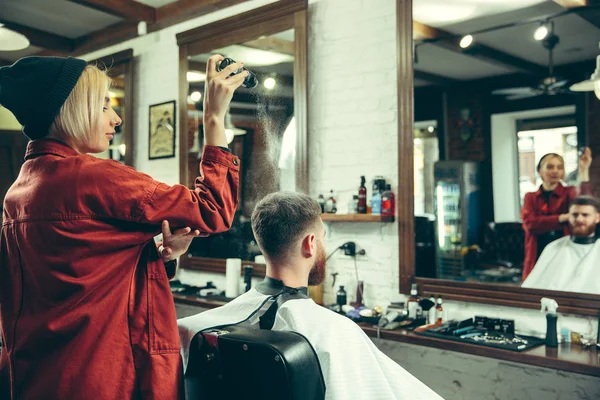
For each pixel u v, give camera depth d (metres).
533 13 2.67
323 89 3.31
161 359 1.03
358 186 3.15
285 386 0.95
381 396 1.10
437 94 2.88
